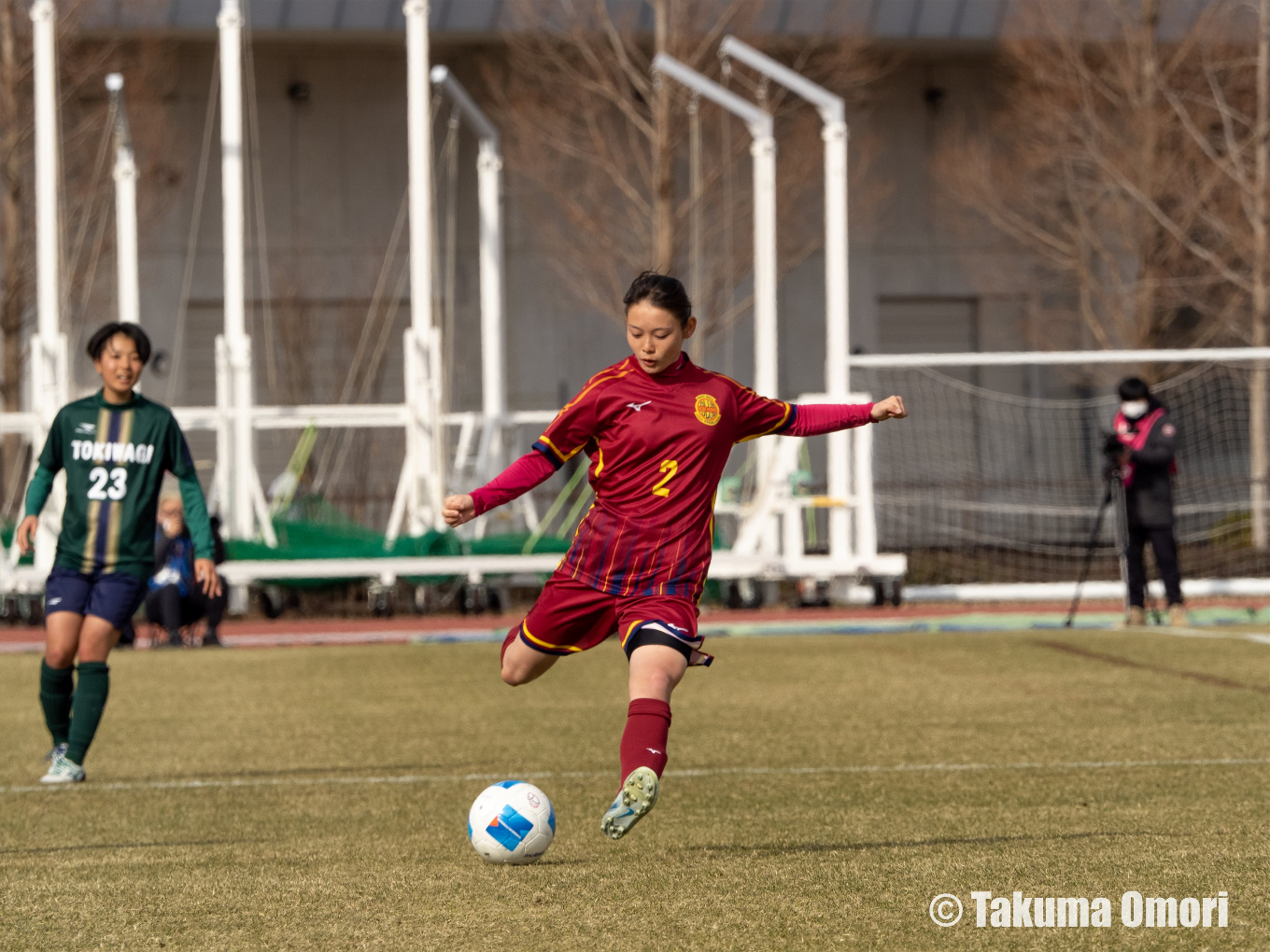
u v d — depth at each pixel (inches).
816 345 4313.5
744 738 1117.7
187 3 3814.0
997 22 4040.4
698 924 569.0
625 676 1573.6
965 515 3533.5
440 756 1061.8
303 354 4124.0
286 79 4212.6
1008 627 2082.9
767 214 2618.1
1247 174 3408.0
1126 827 756.0
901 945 535.2
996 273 4237.2
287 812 857.5
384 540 2586.1
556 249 3986.2
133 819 843.4
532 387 4271.7
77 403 981.8
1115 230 3777.1
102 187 3678.6
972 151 3846.0
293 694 1460.4
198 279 4173.2
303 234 4207.7
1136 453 2003.0
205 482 4190.5
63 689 987.3
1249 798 834.2
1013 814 801.6
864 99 4020.7
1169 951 524.7
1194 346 3754.9
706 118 3592.5
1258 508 3137.3
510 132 4057.6
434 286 3265.3
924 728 1154.7
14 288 3513.8
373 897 631.8
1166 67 3523.6
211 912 612.7
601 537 656.4
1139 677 1459.2
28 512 980.6
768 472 2576.3
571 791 897.5
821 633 2060.8
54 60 2370.8
